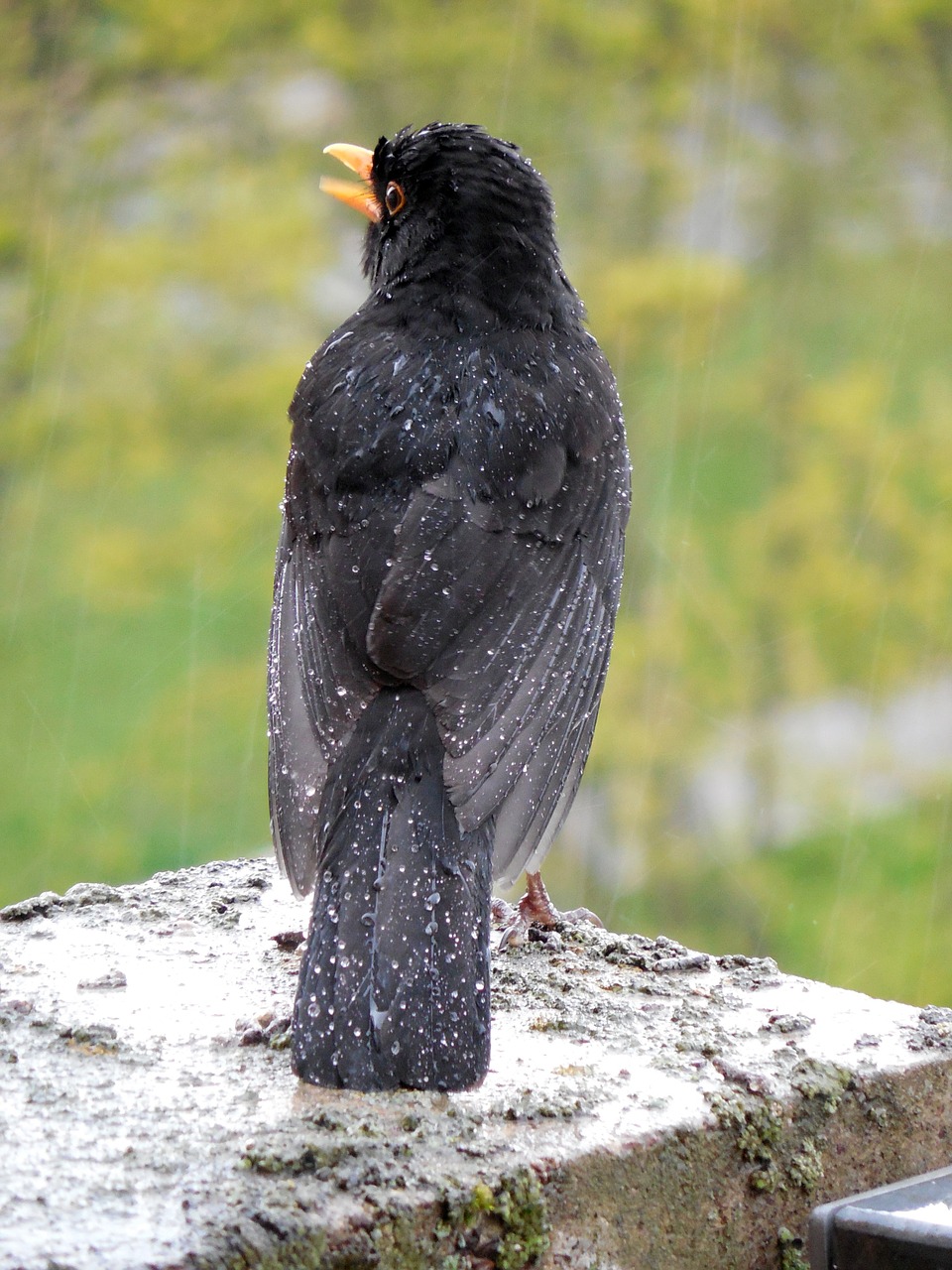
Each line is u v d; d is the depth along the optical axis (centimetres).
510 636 479
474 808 436
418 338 548
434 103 1723
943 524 1617
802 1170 406
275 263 1662
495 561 491
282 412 1612
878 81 1756
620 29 1684
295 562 510
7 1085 391
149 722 1544
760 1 1702
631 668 1576
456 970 399
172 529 1599
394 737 448
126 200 1723
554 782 464
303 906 545
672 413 1627
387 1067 383
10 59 1739
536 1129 380
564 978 489
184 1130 370
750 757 1575
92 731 1545
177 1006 448
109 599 1580
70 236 1697
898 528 1625
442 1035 388
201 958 490
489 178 565
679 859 1541
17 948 498
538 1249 362
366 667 467
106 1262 313
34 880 1473
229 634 1571
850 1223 391
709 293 1622
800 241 1720
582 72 1717
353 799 436
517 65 1711
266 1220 330
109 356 1652
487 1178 356
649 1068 418
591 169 1703
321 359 554
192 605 1581
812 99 1753
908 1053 432
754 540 1616
